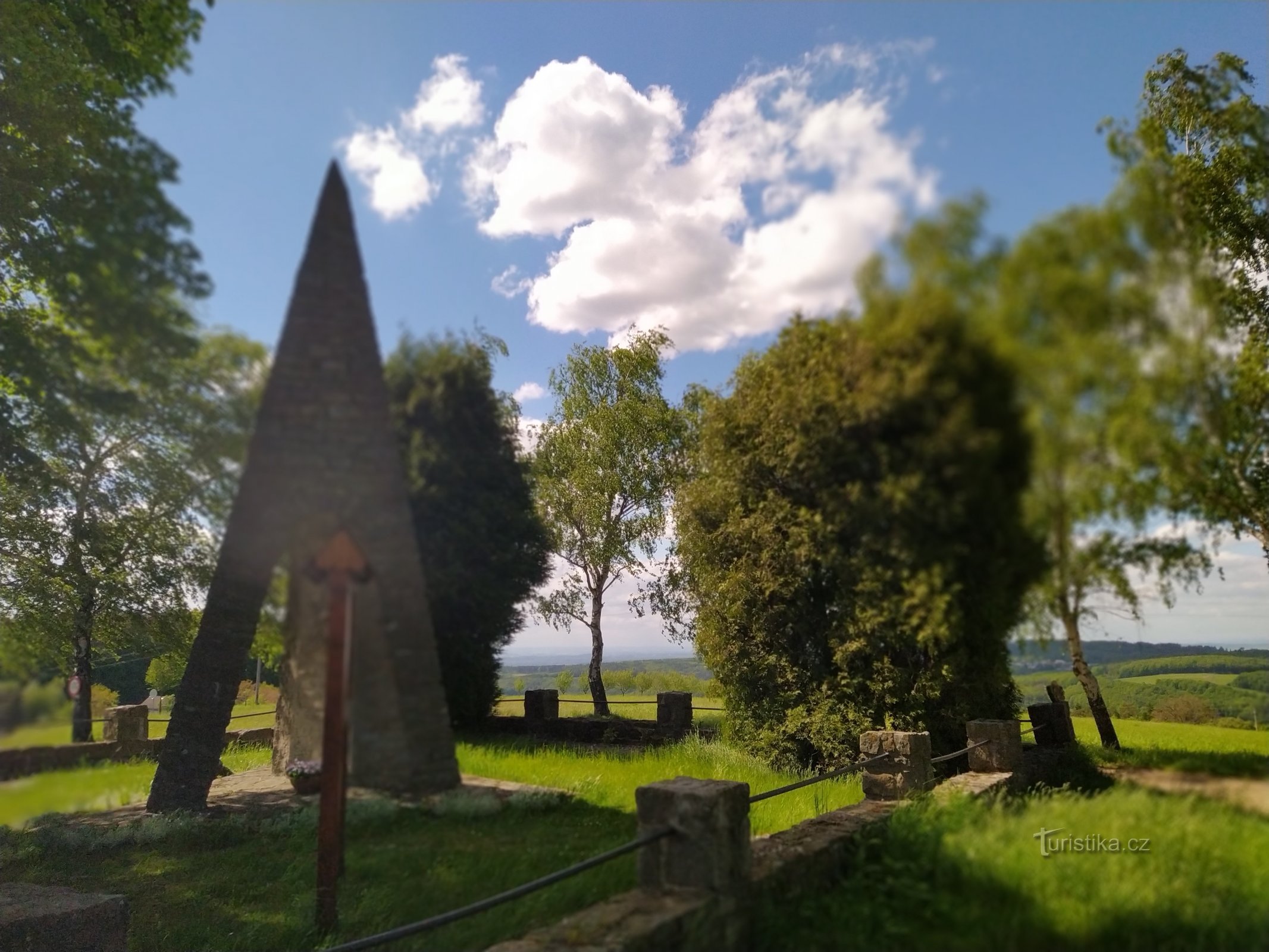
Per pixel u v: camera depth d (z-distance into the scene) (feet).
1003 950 8.41
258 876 16.42
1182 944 8.20
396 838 10.97
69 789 10.69
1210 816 10.25
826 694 17.57
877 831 12.92
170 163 10.11
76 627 27.63
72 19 19.03
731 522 14.87
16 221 19.54
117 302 9.62
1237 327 13.33
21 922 13.24
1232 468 10.27
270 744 35.78
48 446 18.97
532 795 12.64
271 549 9.27
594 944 8.22
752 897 10.22
